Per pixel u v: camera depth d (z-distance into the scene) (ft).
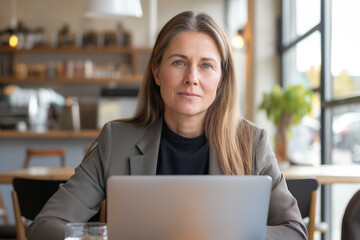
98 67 28.35
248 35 23.86
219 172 5.46
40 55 29.07
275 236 4.73
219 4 29.66
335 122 15.93
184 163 5.54
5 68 28.66
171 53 5.22
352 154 13.97
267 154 5.64
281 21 22.68
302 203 7.97
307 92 16.69
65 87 29.01
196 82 5.16
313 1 18.28
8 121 26.20
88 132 19.39
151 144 5.56
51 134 19.21
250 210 3.69
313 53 18.24
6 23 29.12
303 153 18.30
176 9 29.71
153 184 3.61
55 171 10.77
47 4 29.32
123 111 21.79
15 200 8.18
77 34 28.53
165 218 3.63
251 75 23.30
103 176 5.46
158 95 5.73
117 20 29.40
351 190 13.94
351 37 14.15
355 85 13.75
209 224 3.64
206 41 5.23
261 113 22.84
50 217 5.02
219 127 5.51
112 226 3.67
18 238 8.21
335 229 15.30
